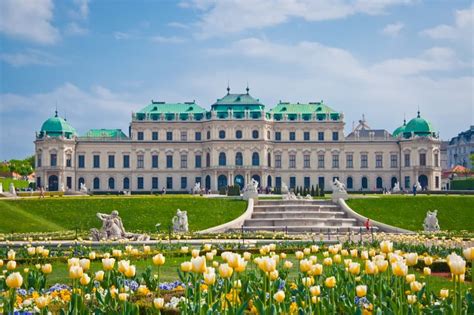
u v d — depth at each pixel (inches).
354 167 7691.9
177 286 1015.0
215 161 7475.4
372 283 773.9
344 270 976.3
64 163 7455.7
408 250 1849.2
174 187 7677.2
